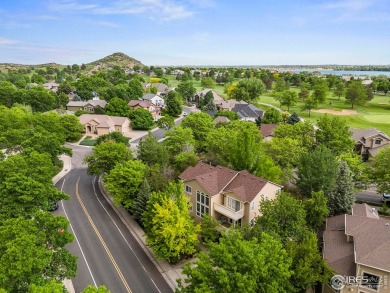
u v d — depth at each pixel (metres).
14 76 194.75
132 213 39.31
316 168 37.72
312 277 21.53
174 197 31.39
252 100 135.75
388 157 42.06
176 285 27.52
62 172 57.56
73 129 78.56
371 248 23.55
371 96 125.88
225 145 51.91
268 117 83.31
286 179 42.22
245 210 33.53
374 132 65.19
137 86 143.75
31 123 63.50
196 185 36.91
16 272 18.34
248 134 40.97
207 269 20.09
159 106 129.50
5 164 31.77
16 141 51.72
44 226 23.34
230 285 18.52
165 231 28.16
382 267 21.72
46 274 21.69
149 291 26.75
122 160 46.56
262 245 20.48
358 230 26.31
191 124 66.00
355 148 65.38
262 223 26.95
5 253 19.52
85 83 148.50
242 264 19.03
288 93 112.94
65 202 44.47
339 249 26.67
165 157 50.00
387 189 40.62
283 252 20.34
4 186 30.09
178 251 28.59
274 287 18.52
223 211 34.22
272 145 48.09
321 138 55.34
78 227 37.38
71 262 23.47
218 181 36.69
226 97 155.88
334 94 140.62
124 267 29.95
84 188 50.06
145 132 90.56
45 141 50.56
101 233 36.09
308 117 101.31
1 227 21.86
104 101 113.81
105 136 64.00
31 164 34.12
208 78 195.50
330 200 36.78
